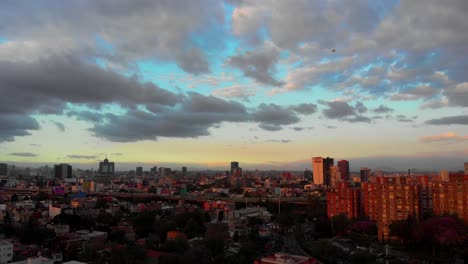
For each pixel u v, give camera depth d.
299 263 184.50
